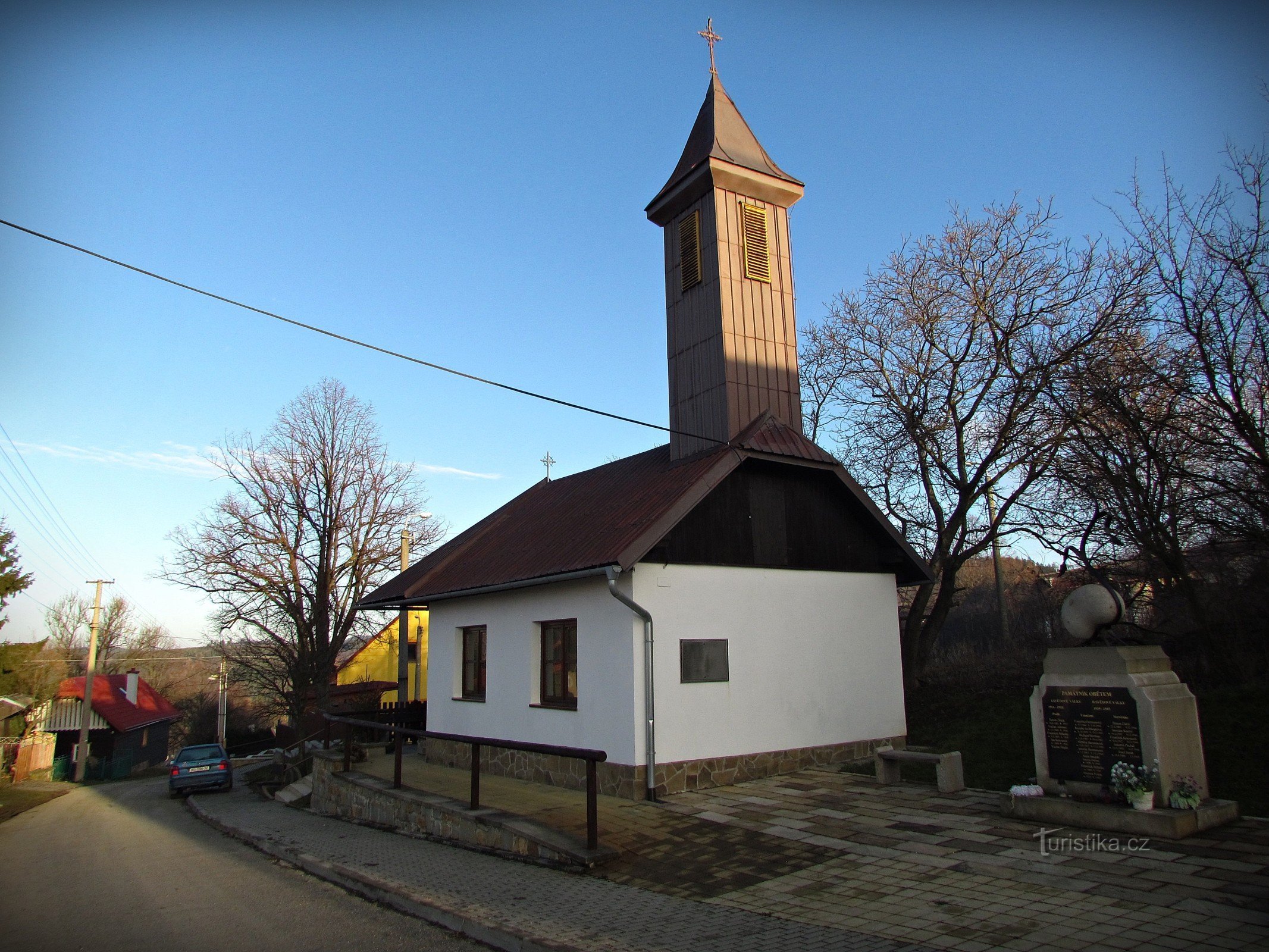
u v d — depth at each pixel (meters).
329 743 21.75
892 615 14.99
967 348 17.59
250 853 12.22
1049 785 8.98
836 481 14.59
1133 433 12.16
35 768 38.78
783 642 13.34
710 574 12.70
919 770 12.22
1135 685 8.29
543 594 13.95
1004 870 7.23
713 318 14.62
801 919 6.48
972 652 22.83
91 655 40.09
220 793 27.14
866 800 10.57
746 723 12.60
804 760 13.15
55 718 41.34
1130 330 14.70
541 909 7.19
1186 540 13.43
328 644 31.62
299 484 32.00
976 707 15.44
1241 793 9.03
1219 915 5.83
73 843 15.80
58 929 7.90
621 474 16.64
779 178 15.37
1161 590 14.77
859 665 14.25
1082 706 8.73
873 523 14.82
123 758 43.88
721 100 16.27
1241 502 11.61
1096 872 6.98
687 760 11.86
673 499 12.59
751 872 7.90
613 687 12.03
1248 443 11.15
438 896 7.88
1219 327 11.42
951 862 7.64
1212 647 12.59
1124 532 13.77
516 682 14.51
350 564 32.03
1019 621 26.19
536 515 17.80
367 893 8.64
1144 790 7.98
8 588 26.16
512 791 12.51
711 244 14.91
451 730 16.61
